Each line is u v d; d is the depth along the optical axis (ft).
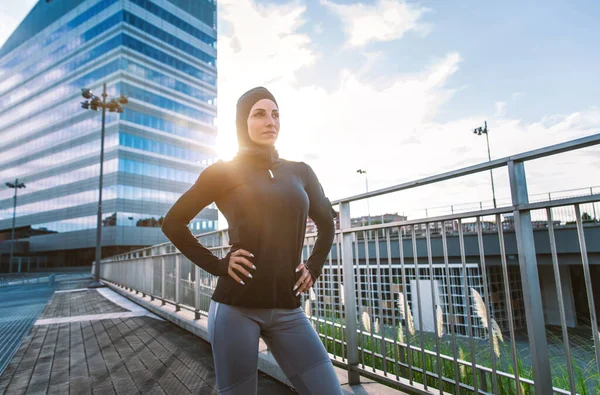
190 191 4.55
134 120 156.56
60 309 28.71
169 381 10.57
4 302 37.11
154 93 166.50
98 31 165.89
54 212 170.30
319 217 5.14
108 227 145.89
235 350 4.08
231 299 4.23
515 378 5.89
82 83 168.14
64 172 168.76
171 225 4.42
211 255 4.40
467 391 8.30
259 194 4.32
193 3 193.67
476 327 8.80
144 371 11.57
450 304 6.81
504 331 9.22
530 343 5.32
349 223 9.57
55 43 183.93
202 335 15.76
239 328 4.16
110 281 52.95
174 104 174.40
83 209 157.28
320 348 4.39
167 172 165.37
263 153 4.58
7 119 207.62
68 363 12.74
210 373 11.28
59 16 183.11
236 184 4.41
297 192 4.54
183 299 20.71
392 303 8.21
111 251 145.48
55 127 176.96
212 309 4.50
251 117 4.73
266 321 4.27
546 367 5.23
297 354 4.27
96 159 155.74
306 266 4.79
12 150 200.75
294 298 4.42
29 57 197.88
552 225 5.34
